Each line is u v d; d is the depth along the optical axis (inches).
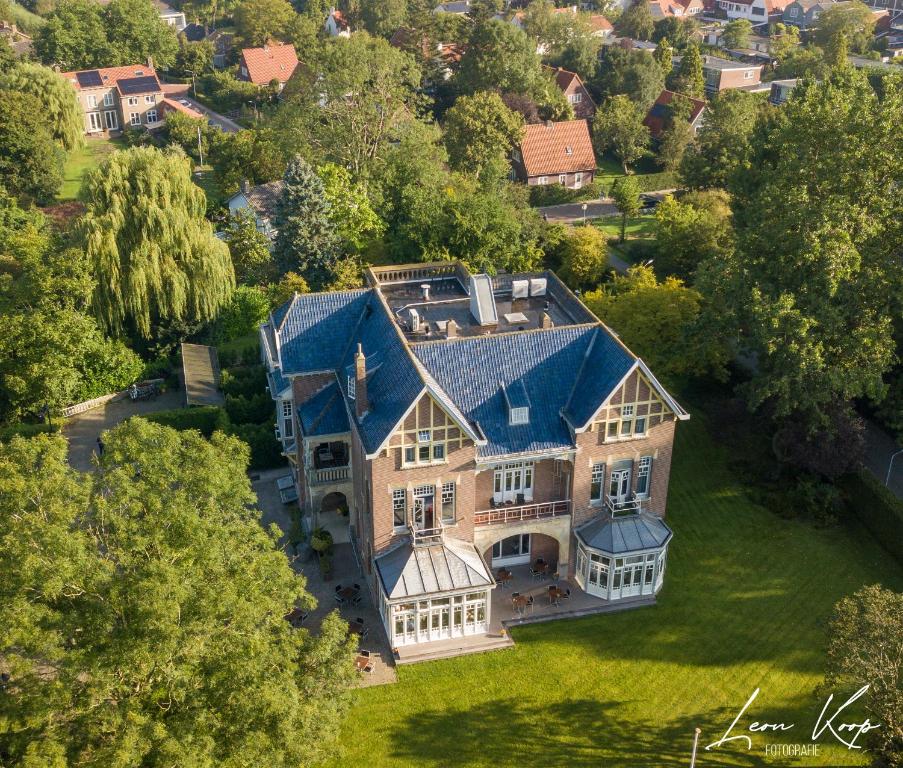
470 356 2228.1
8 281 3161.9
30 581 1312.7
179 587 1371.8
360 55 4461.1
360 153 4534.9
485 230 3651.6
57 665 1425.9
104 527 1509.6
